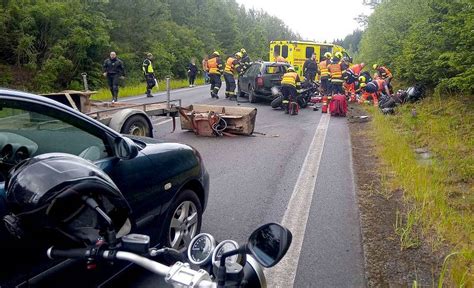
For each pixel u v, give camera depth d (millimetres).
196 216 3865
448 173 6379
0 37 20531
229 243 1881
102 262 1739
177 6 46844
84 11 25359
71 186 1658
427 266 3674
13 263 2102
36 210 1626
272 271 3605
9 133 2668
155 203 3230
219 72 17125
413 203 5188
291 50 23141
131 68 29828
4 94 2344
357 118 12352
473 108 10164
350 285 3404
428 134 9164
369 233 4352
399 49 18391
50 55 22391
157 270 1628
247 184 5996
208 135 9383
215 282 1682
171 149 3582
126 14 32250
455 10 10906
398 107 12719
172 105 9180
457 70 10531
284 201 5320
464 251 3746
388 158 7238
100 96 17094
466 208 5027
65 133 2836
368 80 16125
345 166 7055
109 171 2812
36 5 21594
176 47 37812
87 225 1703
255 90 15531
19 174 1726
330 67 15250
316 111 14266
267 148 8367
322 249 4016
